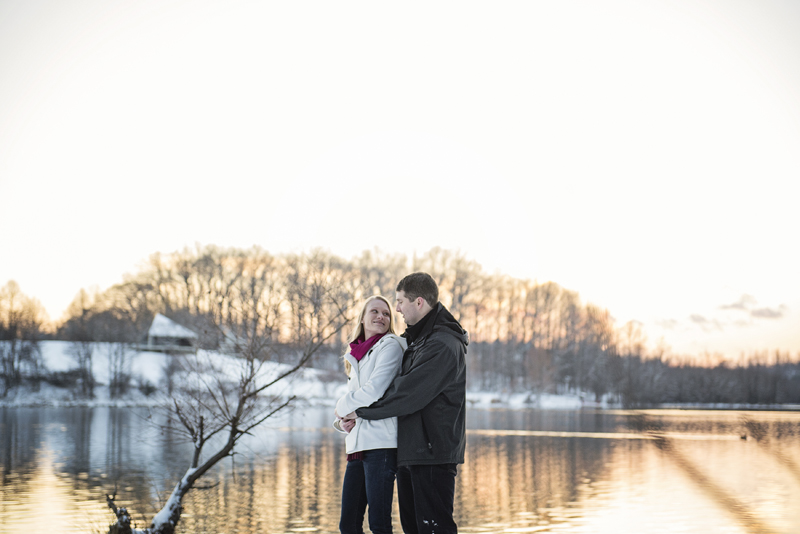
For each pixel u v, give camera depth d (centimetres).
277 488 1705
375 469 455
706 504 1524
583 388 7244
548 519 1363
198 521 1305
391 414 434
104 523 1274
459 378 452
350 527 480
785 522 1341
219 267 7369
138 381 6638
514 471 2138
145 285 8444
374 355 473
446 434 441
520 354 9594
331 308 1112
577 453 2681
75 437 3130
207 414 1052
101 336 7950
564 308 9062
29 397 6606
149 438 2736
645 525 1311
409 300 470
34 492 1634
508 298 10275
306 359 1077
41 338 8488
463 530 1265
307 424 4112
